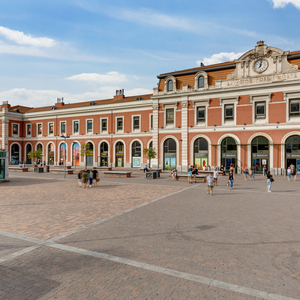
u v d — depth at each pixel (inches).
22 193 652.1
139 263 236.7
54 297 182.7
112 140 1759.4
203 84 1336.1
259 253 260.5
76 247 276.4
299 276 213.8
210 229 340.5
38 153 1823.3
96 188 749.9
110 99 1969.7
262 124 1187.3
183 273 217.5
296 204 507.5
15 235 316.5
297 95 1119.0
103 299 180.2
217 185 825.5
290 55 1146.7
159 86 1471.5
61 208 471.2
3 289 193.5
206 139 1325.0
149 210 454.6
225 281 204.8
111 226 354.9
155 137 1464.1
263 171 1159.6
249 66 1223.5
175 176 1004.6
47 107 2214.6
